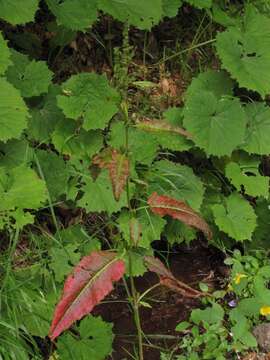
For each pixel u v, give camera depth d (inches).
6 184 78.4
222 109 87.4
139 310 85.6
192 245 94.0
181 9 104.0
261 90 87.2
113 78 96.3
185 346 79.5
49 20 95.3
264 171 98.7
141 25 87.9
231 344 79.2
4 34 91.6
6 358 73.9
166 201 65.5
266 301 81.0
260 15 93.8
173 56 98.9
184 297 87.2
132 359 80.1
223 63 87.7
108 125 90.5
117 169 61.9
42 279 81.0
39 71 84.0
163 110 97.5
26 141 83.4
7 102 76.9
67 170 84.3
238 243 92.5
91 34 96.5
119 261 62.0
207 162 95.3
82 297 60.1
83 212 88.9
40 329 77.8
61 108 82.5
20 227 76.9
